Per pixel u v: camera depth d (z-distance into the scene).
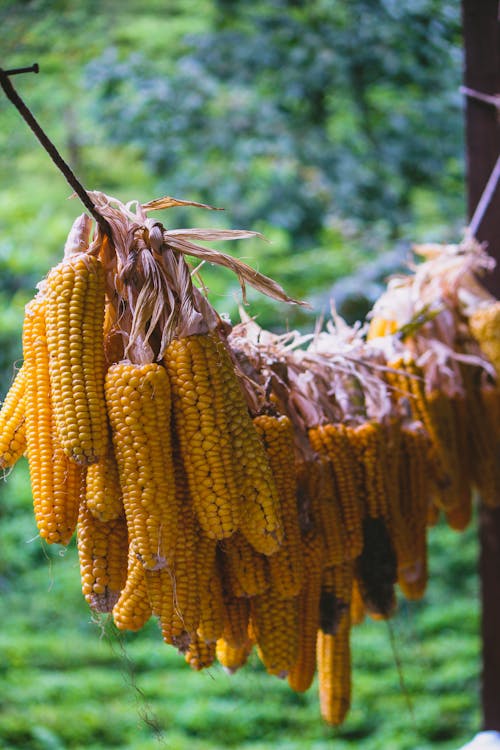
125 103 7.83
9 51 7.36
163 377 1.56
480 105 3.19
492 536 3.21
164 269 1.69
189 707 5.94
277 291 1.86
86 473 1.64
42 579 7.57
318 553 1.95
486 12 3.18
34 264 7.54
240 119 7.87
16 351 7.16
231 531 1.56
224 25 8.16
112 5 8.00
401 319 2.74
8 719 5.51
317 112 8.09
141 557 1.52
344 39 7.65
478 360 2.73
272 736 5.77
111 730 5.55
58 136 8.33
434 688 6.41
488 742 3.05
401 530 2.22
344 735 5.86
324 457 2.05
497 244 3.18
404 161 8.08
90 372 1.56
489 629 3.23
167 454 1.55
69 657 6.59
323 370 2.27
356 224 7.60
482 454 2.82
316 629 1.95
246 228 7.70
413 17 7.11
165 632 1.59
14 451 1.73
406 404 2.43
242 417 1.61
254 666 2.20
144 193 8.43
